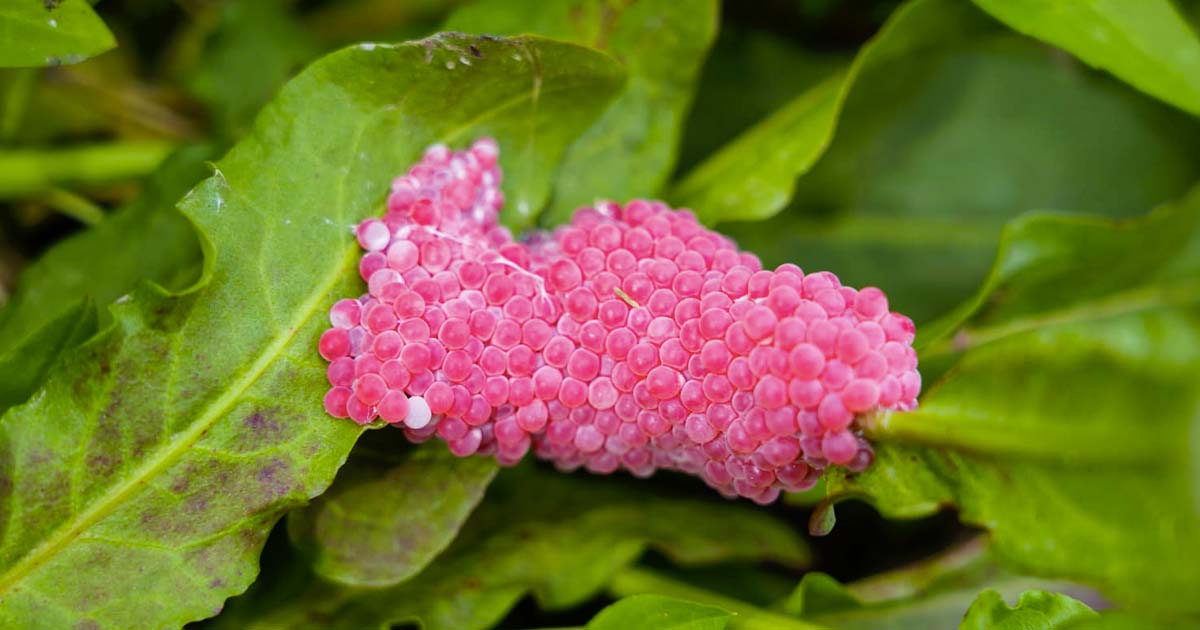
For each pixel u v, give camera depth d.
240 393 0.25
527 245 0.26
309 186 0.25
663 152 0.28
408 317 0.25
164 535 0.25
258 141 0.25
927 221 0.31
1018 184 0.31
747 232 0.30
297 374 0.25
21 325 0.27
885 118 0.31
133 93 0.31
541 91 0.26
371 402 0.25
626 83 0.26
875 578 0.28
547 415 0.25
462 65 0.25
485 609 0.27
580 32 0.28
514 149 0.26
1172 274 0.28
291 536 0.26
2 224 0.30
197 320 0.25
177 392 0.25
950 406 0.24
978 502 0.25
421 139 0.26
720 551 0.28
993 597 0.26
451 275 0.25
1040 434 0.24
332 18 0.32
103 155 0.30
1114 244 0.28
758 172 0.28
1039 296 0.28
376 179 0.25
